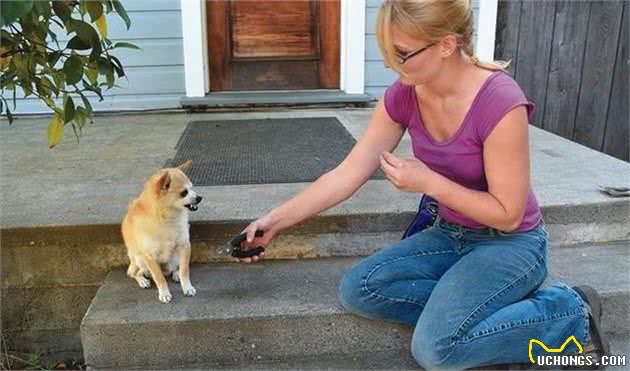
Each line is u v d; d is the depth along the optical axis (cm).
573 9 316
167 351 165
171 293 175
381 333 169
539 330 143
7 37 153
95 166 255
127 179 236
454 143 144
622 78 281
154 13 367
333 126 335
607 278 185
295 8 388
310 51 397
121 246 191
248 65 394
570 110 324
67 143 298
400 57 134
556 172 244
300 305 169
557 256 202
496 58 402
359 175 165
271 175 243
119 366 165
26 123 352
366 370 164
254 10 384
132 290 177
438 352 138
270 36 391
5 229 185
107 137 311
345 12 386
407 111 156
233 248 166
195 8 365
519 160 137
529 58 364
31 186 226
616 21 283
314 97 386
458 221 159
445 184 139
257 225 164
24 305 195
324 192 165
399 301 158
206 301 171
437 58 134
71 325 199
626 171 244
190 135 314
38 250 189
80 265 192
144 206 164
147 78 377
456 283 144
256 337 166
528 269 147
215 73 393
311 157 270
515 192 138
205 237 192
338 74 403
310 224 197
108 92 375
